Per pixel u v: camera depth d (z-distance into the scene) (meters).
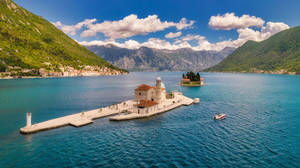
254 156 40.41
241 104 101.00
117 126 62.38
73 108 91.38
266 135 53.16
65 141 48.91
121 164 36.88
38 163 37.22
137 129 59.19
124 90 164.25
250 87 190.00
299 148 44.38
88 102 107.25
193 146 45.62
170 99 114.69
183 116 75.69
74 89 167.00
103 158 39.38
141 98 98.50
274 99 117.19
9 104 98.75
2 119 70.25
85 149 43.88
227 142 48.09
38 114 78.94
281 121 67.56
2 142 48.00
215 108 90.88
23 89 160.62
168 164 36.91
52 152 42.22
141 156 40.38
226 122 66.44
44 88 170.25
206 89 174.38
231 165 36.59
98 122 66.94
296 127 60.41
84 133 55.22
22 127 60.62
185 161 38.16
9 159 38.91
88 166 36.03
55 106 95.38
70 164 36.81
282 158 39.53
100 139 50.38
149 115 75.50
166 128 60.09
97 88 177.75
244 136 52.41
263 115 76.56
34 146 45.59
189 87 193.12
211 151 42.81
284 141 48.69
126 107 88.88
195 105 98.69
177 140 49.62
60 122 63.41
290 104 100.56
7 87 171.75
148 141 48.97
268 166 36.34
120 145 46.31
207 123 65.38
